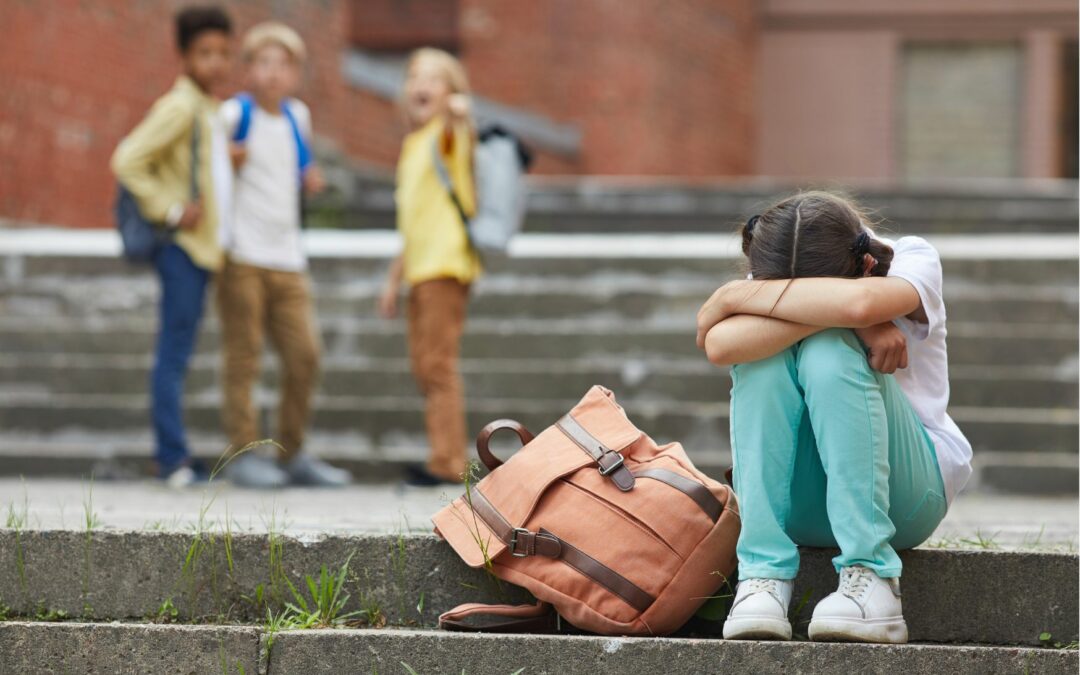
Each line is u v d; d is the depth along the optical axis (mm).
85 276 22234
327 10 32531
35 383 19578
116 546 8977
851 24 45438
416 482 15500
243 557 9016
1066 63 45875
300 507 13039
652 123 41062
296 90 31062
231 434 16391
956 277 21734
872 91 45375
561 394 19219
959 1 45250
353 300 21703
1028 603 8812
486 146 15672
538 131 38625
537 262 22438
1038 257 21594
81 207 26438
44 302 21938
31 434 18734
